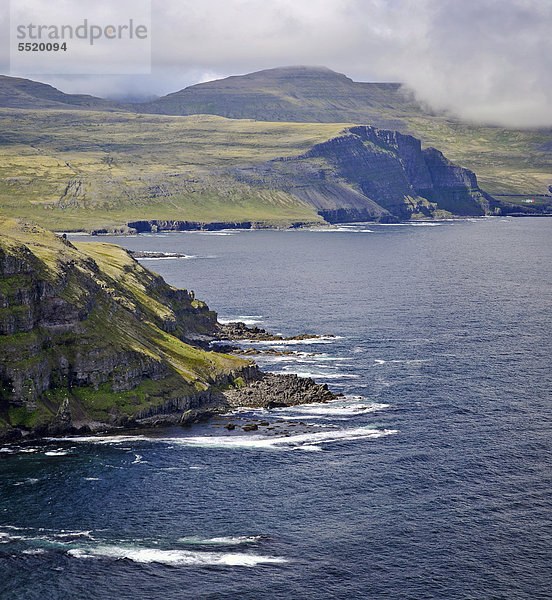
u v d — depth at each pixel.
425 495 137.12
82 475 143.88
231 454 154.75
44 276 180.50
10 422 161.38
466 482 142.12
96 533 123.81
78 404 170.25
